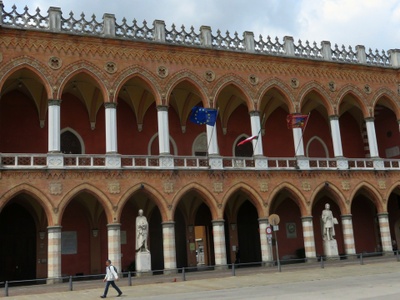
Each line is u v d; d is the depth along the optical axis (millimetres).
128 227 40125
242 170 37125
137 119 41438
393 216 48656
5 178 30594
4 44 32188
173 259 33969
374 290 20359
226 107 43750
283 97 40625
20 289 28031
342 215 40031
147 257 33562
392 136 48656
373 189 41344
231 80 38344
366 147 50062
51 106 32656
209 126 36688
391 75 44969
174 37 37219
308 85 41062
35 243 37406
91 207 38188
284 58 40344
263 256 36938
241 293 21875
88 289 27531
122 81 34938
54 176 31734
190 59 37344
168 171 34812
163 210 34281
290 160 41938
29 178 31141
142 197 39844
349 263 36344
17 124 37719
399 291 19547
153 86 35812
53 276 30609
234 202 43406
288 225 45469
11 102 37875
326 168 39875
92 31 34688
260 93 39156
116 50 35156
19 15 33000
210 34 38312
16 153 34438
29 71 33156
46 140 38188
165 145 35344
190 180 35406
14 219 37375
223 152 43875
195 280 29812
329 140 48531
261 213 37156
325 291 20906
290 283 25719
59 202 31516
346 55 43312
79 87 38312
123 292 25156
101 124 40250
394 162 44344
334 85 42188
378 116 50281
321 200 47438
